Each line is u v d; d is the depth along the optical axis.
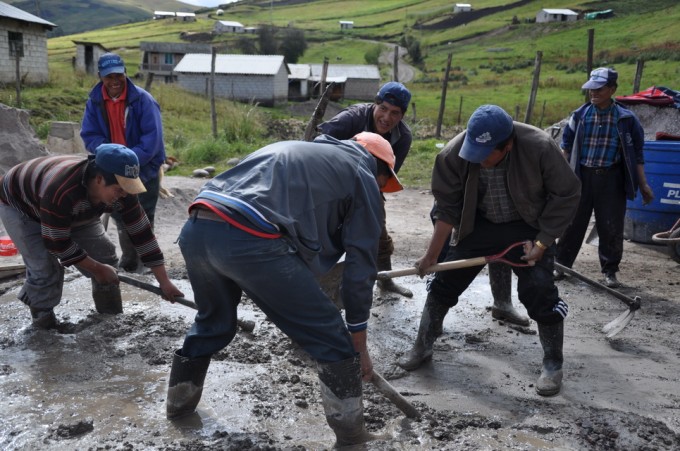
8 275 5.89
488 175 3.86
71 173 3.88
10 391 3.79
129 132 5.86
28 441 3.25
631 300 4.86
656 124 8.51
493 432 3.47
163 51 63.31
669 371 4.38
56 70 33.97
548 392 3.97
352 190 3.13
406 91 4.82
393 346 4.73
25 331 4.68
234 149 14.46
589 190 6.16
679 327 5.26
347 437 3.24
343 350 3.15
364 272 3.11
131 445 3.22
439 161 3.90
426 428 3.47
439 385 4.14
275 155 3.07
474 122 3.50
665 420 3.69
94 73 45.41
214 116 17.11
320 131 4.95
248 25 143.38
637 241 7.99
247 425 3.51
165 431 3.40
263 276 2.96
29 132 9.05
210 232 2.99
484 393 4.02
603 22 94.94
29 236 4.43
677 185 7.48
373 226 3.15
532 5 121.88
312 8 172.88
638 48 72.81
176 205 9.18
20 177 4.16
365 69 60.97
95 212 4.09
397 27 128.75
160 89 33.38
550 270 4.02
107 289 4.93
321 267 3.23
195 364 3.44
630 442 3.43
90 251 4.76
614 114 6.02
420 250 7.50
